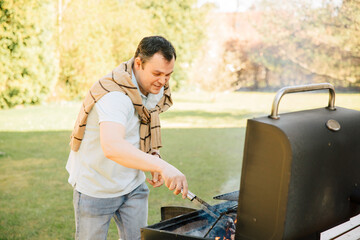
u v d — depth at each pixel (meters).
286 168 0.99
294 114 1.17
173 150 5.46
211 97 10.88
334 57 9.46
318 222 1.14
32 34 8.38
